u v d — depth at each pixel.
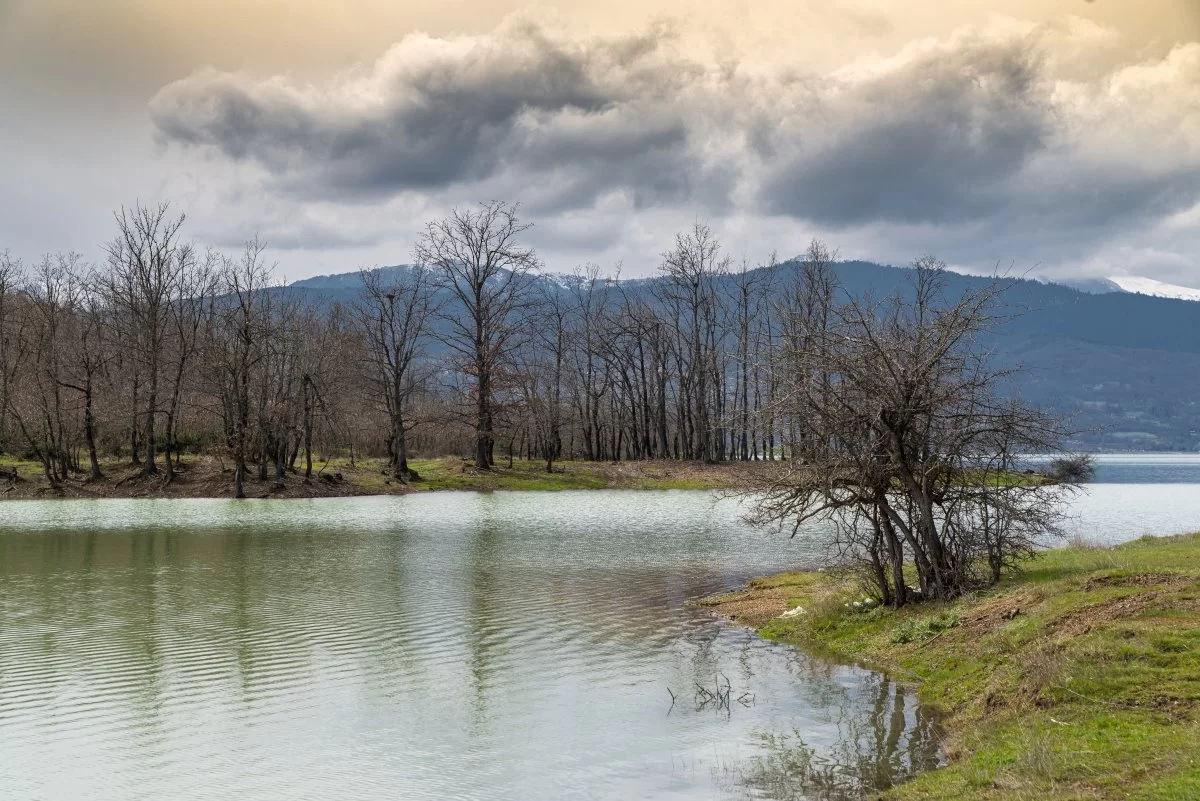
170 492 68.38
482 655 20.16
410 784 13.02
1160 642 13.77
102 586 29.12
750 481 22.61
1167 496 66.69
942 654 17.83
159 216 72.75
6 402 70.50
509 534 44.53
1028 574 21.25
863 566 23.53
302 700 16.92
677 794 12.51
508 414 83.81
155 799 12.61
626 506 61.94
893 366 19.97
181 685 17.88
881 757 13.66
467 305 82.38
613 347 97.94
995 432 20.53
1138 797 9.56
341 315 100.94
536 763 13.73
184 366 77.81
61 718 15.95
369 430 94.75
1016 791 10.55
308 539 42.44
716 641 21.45
